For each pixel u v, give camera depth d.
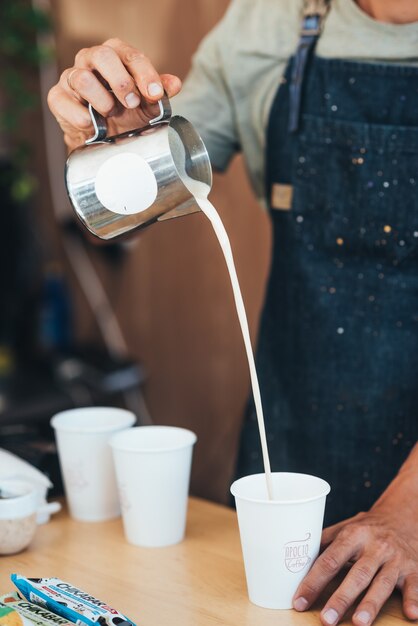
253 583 1.05
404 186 1.48
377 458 1.54
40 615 0.98
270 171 1.62
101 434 1.32
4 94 3.22
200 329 2.85
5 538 1.19
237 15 1.66
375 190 1.50
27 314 3.14
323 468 1.59
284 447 1.63
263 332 1.66
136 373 2.89
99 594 1.08
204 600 1.07
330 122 1.53
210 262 2.77
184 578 1.13
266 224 2.60
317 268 1.57
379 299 1.52
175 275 2.88
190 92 1.73
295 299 1.60
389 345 1.52
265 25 1.62
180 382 2.94
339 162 1.53
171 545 1.25
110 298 3.11
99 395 2.76
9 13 2.99
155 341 2.99
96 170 1.16
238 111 1.67
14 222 3.12
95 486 1.34
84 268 3.16
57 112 1.30
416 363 1.51
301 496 1.11
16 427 1.57
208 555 1.21
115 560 1.19
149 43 2.80
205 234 2.76
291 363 1.61
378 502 1.18
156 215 1.19
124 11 2.85
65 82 1.31
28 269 3.16
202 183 1.24
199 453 2.90
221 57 1.67
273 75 1.61
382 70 1.48
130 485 1.23
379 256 1.52
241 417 2.76
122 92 1.21
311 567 1.05
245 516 1.03
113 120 1.34
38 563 1.19
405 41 1.46
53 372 2.89
